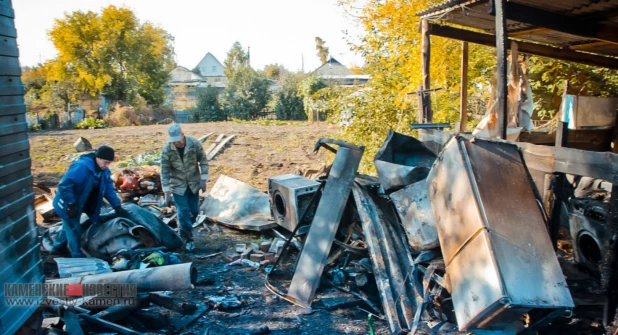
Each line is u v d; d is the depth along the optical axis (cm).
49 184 1161
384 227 502
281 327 441
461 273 375
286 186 641
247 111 4081
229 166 1448
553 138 702
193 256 650
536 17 566
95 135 2423
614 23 623
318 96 1274
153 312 443
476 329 362
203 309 470
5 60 342
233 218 774
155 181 911
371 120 1089
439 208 422
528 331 366
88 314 414
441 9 671
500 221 366
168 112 3984
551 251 365
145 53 4241
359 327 442
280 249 634
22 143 360
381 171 524
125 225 590
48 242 633
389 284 454
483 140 411
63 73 4022
